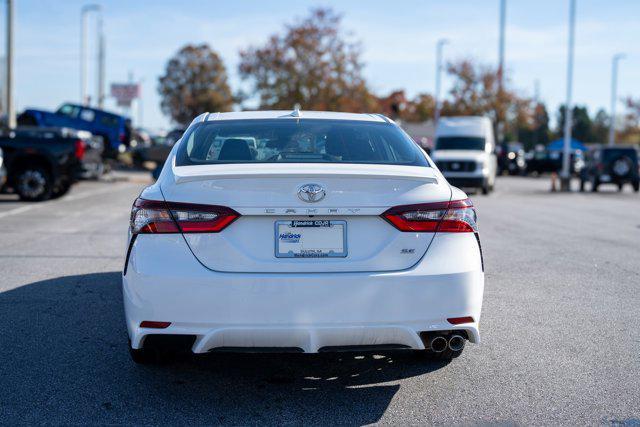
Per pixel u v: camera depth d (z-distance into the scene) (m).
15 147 16.06
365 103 42.56
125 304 3.97
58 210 14.37
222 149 4.42
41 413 3.86
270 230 3.77
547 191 26.75
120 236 10.48
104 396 4.12
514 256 9.08
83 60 39.50
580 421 3.78
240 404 4.02
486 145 24.70
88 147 18.97
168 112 73.69
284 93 41.47
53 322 5.66
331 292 3.70
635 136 70.12
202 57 73.19
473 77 55.56
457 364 4.74
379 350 3.84
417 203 3.86
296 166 3.97
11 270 7.75
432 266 3.81
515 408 3.96
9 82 23.52
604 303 6.48
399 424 3.74
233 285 3.68
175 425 3.72
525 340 5.28
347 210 3.77
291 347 3.76
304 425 3.73
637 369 4.64
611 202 19.89
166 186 3.93
